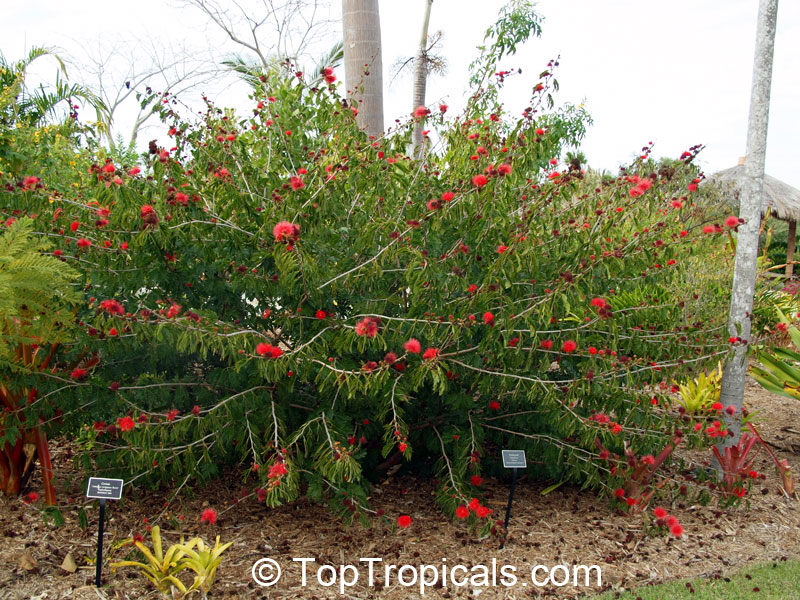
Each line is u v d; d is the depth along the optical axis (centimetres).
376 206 368
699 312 565
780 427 573
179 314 304
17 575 297
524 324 351
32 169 503
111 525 350
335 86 385
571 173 344
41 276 282
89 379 345
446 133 405
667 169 369
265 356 291
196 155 357
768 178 1597
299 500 394
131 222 313
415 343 287
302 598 291
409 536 356
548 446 385
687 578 322
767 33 416
